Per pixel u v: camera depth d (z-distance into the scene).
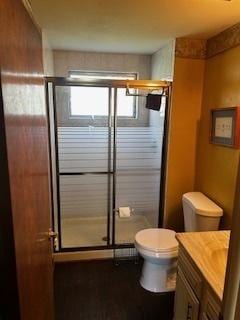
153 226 3.00
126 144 2.82
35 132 1.09
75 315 2.05
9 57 0.72
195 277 1.38
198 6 1.65
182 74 2.49
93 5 1.66
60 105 2.61
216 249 1.50
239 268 0.61
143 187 2.95
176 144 2.63
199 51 2.46
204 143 2.51
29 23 1.00
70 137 2.69
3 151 0.67
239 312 0.60
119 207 2.93
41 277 1.18
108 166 2.82
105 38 2.46
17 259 0.76
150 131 2.83
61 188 2.83
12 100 0.73
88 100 2.64
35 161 1.08
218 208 2.17
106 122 2.71
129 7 1.68
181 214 2.79
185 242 1.57
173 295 2.28
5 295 0.75
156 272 2.30
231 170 2.07
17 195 0.77
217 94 2.28
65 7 1.69
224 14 1.79
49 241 1.49
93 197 2.92
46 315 1.32
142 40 2.50
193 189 2.76
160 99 2.54
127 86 2.49
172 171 2.68
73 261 2.76
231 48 2.05
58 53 3.06
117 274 2.57
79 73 3.17
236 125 1.96
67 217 2.96
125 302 2.20
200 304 1.32
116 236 2.96
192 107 2.58
